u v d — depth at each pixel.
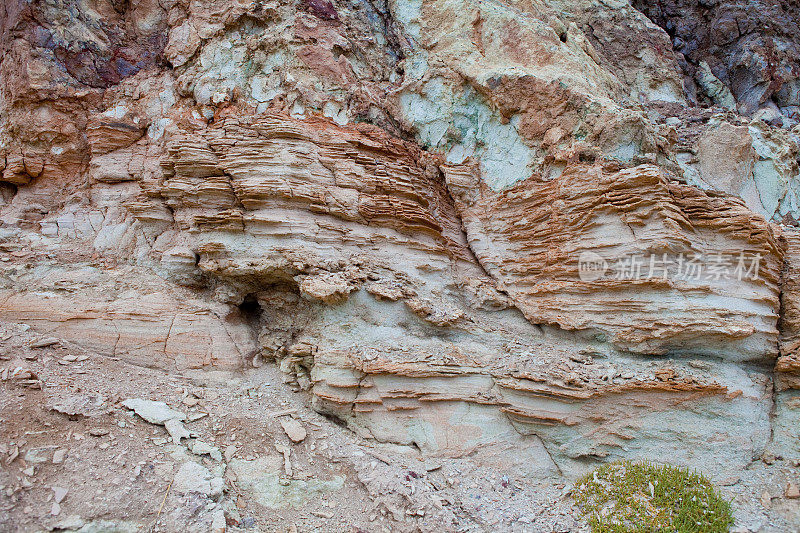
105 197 7.96
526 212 7.33
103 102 8.41
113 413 5.39
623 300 6.28
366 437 6.08
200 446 5.32
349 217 7.06
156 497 4.63
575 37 9.52
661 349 6.17
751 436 5.67
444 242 7.61
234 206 7.05
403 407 6.02
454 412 6.07
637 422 5.82
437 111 8.24
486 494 5.51
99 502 4.45
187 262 7.06
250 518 4.86
